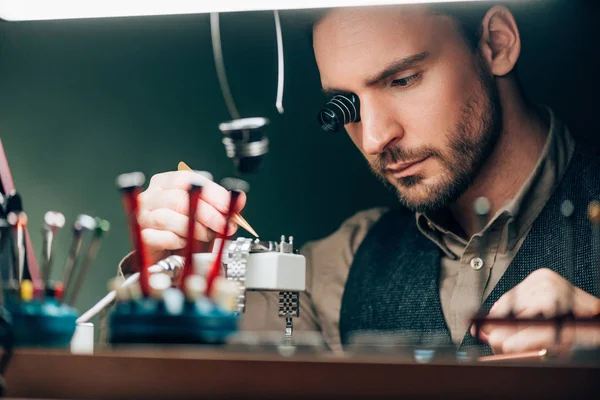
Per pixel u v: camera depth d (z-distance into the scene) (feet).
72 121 7.30
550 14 6.20
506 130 6.18
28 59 7.40
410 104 6.31
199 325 2.70
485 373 2.41
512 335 3.39
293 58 6.73
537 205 6.04
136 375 2.59
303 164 6.73
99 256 7.00
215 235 4.67
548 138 6.13
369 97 6.41
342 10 6.44
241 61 6.96
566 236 5.89
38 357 2.65
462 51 6.22
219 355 2.55
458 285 6.11
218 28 7.03
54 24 7.39
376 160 6.48
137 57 7.23
